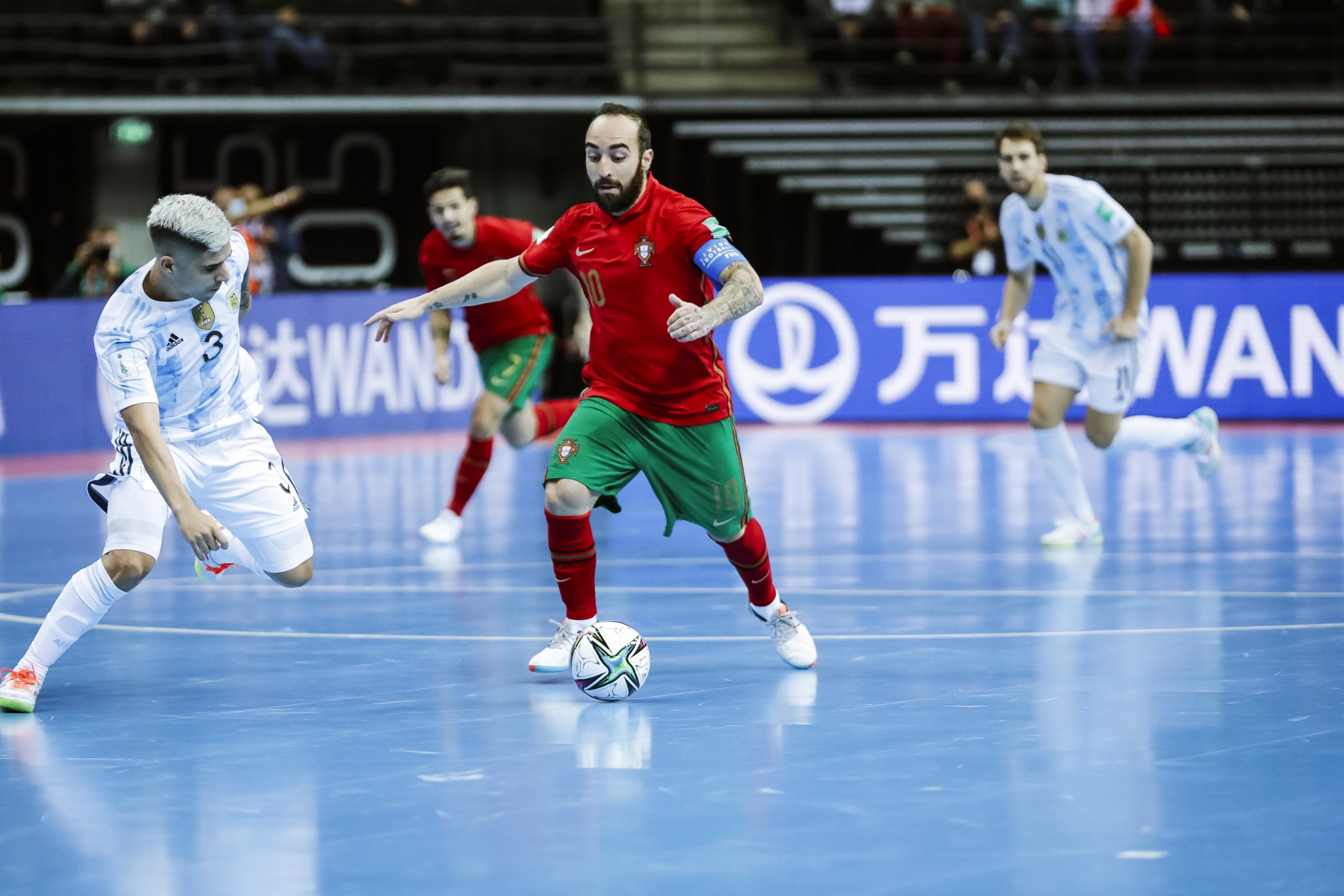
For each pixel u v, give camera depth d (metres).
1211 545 26.77
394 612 21.30
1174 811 11.58
